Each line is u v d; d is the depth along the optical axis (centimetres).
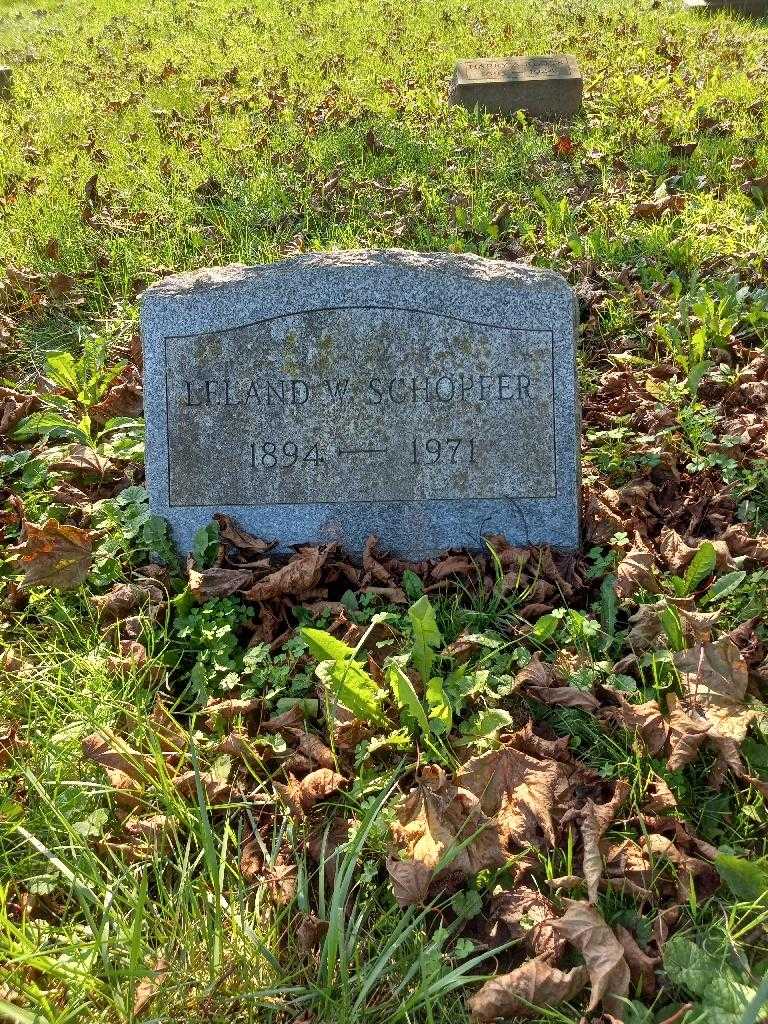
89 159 274
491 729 105
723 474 142
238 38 416
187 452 135
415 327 129
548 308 127
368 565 131
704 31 367
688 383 158
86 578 134
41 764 107
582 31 381
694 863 92
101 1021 83
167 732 111
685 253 195
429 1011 80
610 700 111
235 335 131
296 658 119
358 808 102
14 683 119
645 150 243
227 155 263
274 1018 85
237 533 135
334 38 396
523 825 97
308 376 131
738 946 85
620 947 84
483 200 226
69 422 160
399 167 249
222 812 104
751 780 97
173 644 125
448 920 92
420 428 132
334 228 216
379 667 114
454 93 290
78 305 204
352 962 88
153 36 443
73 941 87
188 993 85
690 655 108
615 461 147
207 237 221
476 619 124
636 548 128
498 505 134
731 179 230
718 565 126
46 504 149
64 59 416
